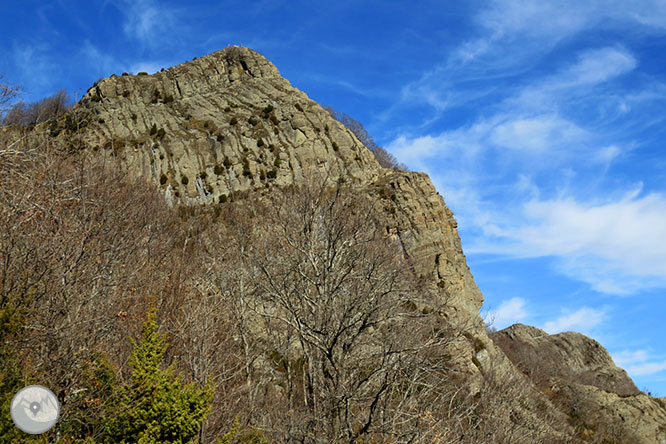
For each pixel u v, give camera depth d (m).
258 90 65.00
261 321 19.78
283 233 17.73
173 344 17.02
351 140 60.75
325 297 15.36
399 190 50.88
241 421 15.60
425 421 14.11
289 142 58.06
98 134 53.97
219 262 21.78
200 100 62.72
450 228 52.50
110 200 21.00
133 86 61.88
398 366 14.23
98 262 16.06
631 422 38.66
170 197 49.62
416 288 17.64
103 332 14.22
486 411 17.06
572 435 23.80
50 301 12.73
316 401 14.54
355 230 17.08
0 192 13.83
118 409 12.00
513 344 51.03
